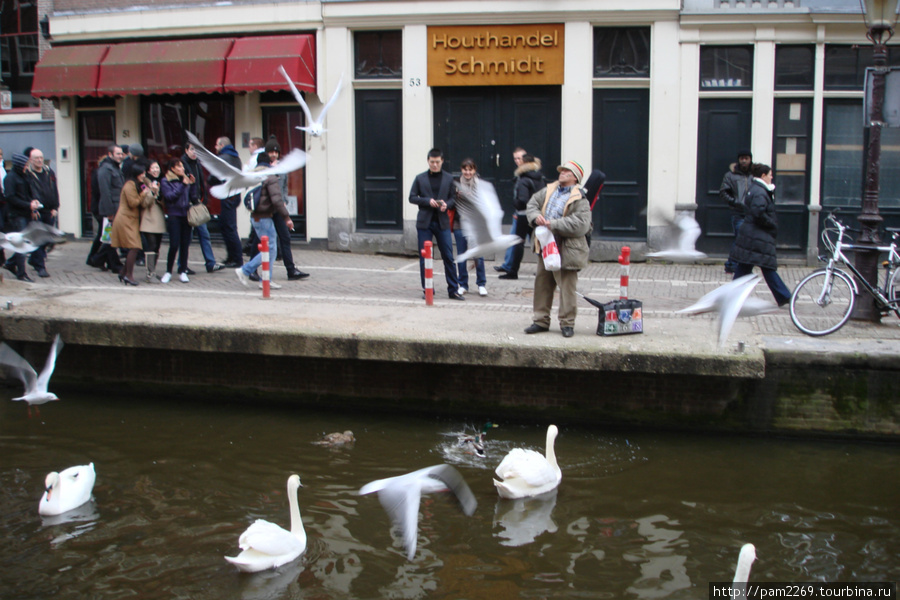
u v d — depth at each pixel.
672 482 7.07
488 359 8.06
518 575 5.56
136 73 14.49
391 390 8.80
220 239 15.33
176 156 15.40
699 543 6.02
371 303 10.03
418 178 10.27
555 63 13.51
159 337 8.77
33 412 8.87
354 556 5.80
